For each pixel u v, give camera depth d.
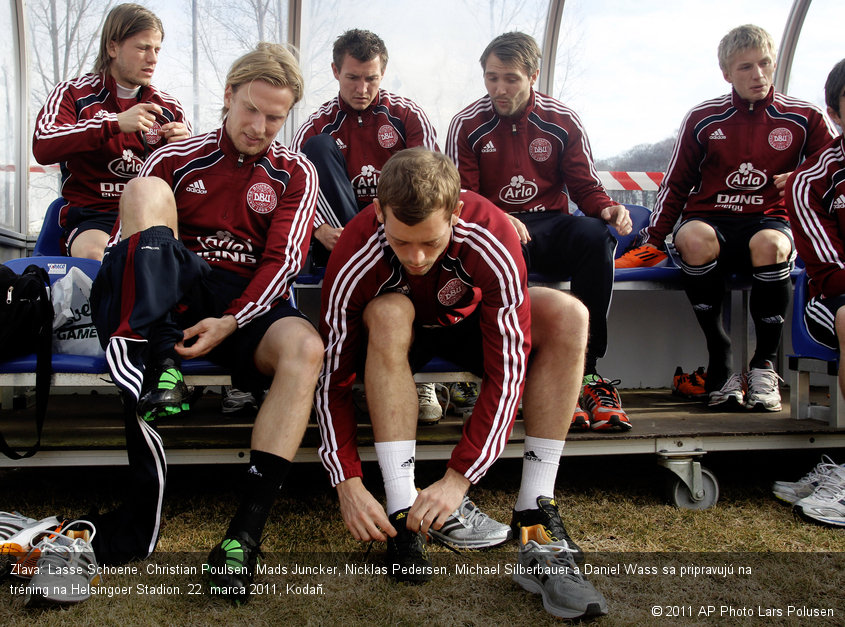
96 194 2.54
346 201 2.43
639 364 3.37
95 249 2.33
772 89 2.75
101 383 1.79
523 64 2.44
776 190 2.72
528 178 2.60
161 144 2.56
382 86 3.31
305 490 2.14
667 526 1.87
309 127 2.74
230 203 1.90
